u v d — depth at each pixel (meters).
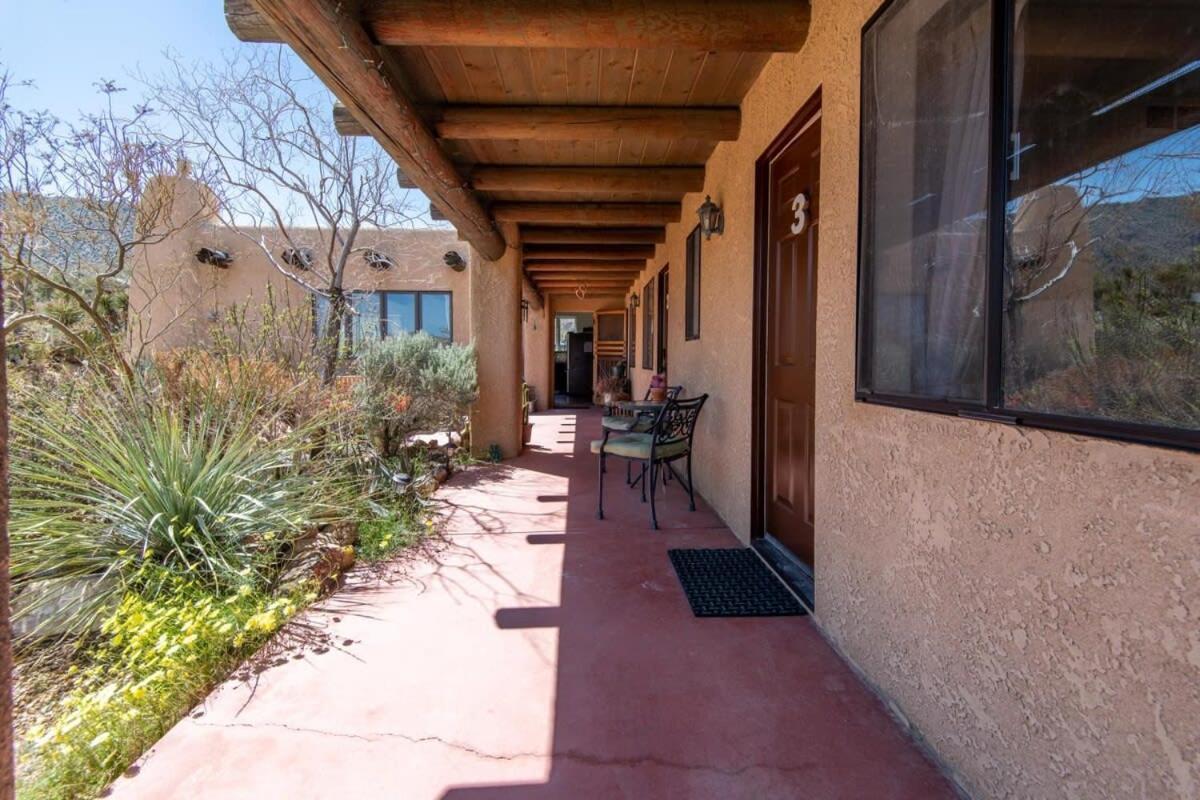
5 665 0.88
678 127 3.30
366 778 1.49
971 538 1.35
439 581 2.74
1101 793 1.02
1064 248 1.10
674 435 4.18
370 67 2.32
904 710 1.66
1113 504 0.99
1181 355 0.91
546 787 1.46
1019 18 1.19
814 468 2.51
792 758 1.55
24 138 3.64
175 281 5.18
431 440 5.70
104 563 2.27
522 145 3.83
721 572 2.84
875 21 1.76
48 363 3.28
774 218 3.01
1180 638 0.88
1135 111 0.98
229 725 1.69
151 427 2.62
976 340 1.32
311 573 2.58
